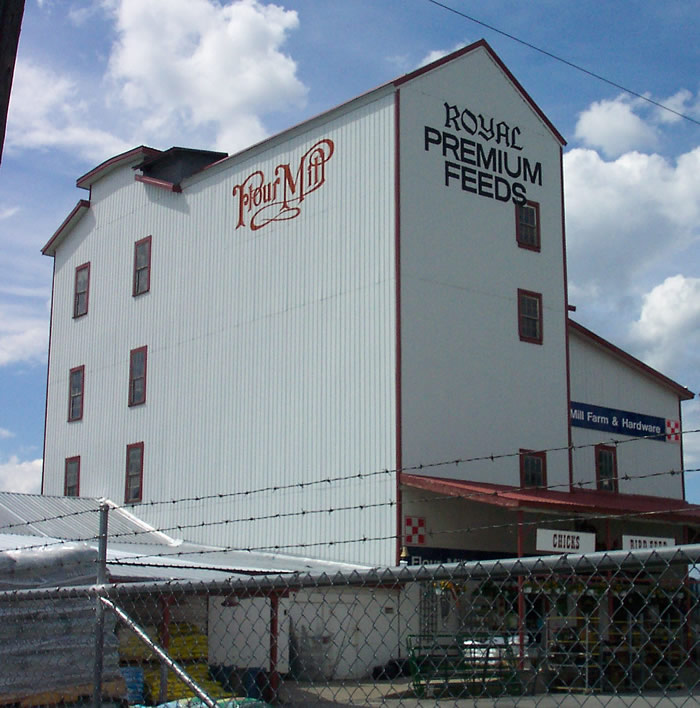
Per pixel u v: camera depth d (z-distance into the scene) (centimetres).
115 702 1002
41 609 1015
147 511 3741
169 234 3916
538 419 3328
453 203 3219
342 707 824
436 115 3222
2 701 987
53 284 4531
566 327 3497
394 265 3019
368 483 2973
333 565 2847
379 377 3005
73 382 4303
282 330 3350
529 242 3444
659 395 3984
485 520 3022
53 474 4294
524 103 3525
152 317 3925
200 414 3619
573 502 2728
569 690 711
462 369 3133
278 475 3262
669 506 3359
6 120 754
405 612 2402
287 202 3419
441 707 811
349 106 3244
